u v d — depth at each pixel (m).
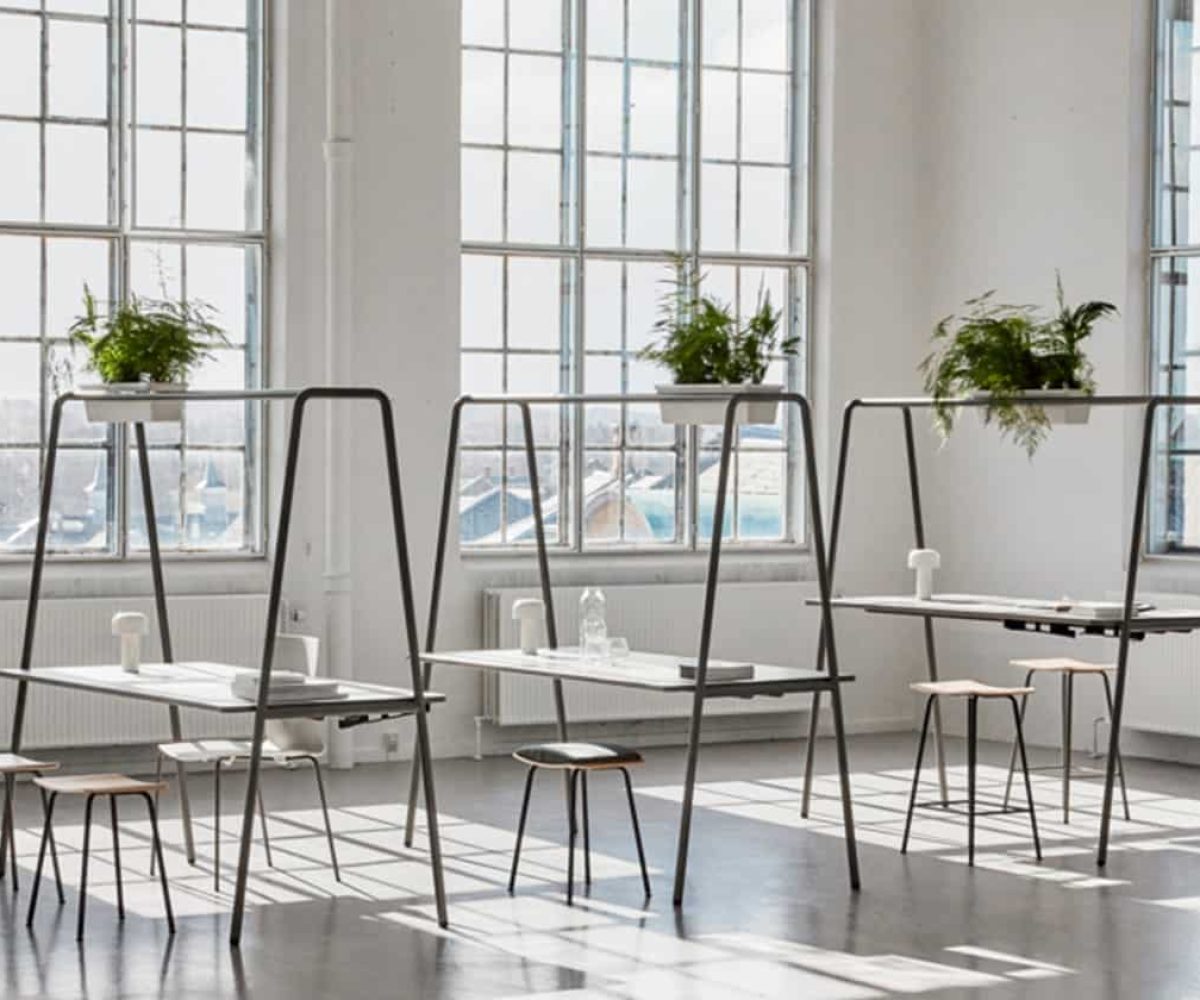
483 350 11.79
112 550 10.75
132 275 10.80
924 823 9.46
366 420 11.11
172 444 10.89
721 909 7.58
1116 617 8.70
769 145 12.68
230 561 10.97
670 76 12.38
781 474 12.67
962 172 12.57
